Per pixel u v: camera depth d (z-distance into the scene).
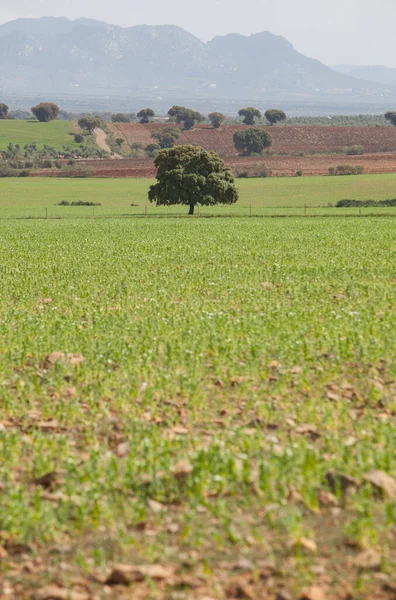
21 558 11.24
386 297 34.03
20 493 12.54
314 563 10.87
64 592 10.27
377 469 13.60
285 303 33.47
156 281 41.53
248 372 20.84
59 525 11.86
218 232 84.12
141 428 16.22
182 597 10.18
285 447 15.02
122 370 20.83
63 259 54.91
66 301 35.47
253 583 10.48
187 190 139.38
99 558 10.91
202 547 11.38
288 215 127.00
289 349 22.69
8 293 38.44
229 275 43.50
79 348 24.03
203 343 23.95
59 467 14.73
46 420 17.92
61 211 155.25
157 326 27.00
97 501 12.44
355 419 17.27
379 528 11.71
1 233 87.88
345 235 74.62
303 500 12.65
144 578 10.56
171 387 19.25
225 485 13.13
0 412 18.42
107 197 190.62
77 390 20.08
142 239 74.44
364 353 22.22
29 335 26.23
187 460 14.59
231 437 15.84
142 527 11.96
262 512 12.33
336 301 34.03
